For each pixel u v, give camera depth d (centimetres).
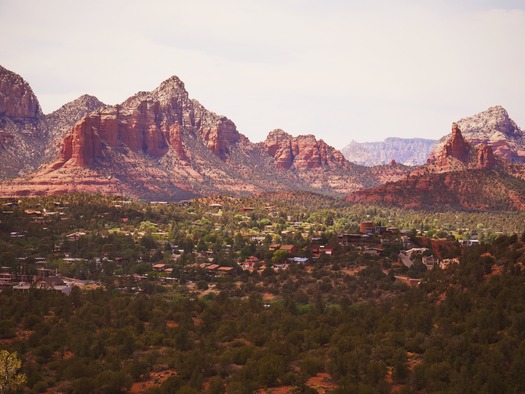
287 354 13550
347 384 11462
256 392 12044
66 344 14712
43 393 12250
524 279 15300
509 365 11638
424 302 16025
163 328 15912
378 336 14188
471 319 13838
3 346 14112
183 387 11644
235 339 15338
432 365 11756
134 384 12775
